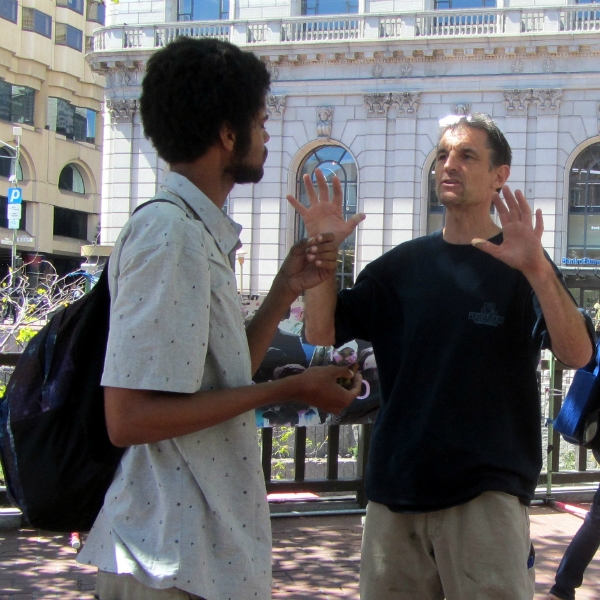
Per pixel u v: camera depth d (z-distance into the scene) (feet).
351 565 16.12
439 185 9.28
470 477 8.63
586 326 8.38
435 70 92.68
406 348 9.15
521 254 7.78
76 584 14.84
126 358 5.68
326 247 7.81
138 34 100.63
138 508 6.14
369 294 9.66
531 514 19.97
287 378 6.48
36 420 6.41
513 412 8.88
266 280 96.27
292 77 96.07
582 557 13.11
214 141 6.48
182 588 5.87
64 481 6.39
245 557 6.22
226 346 6.30
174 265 5.83
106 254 99.81
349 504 20.38
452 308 8.94
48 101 157.17
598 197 90.74
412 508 8.79
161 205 6.13
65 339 6.48
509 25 91.04
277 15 99.09
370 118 94.12
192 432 5.95
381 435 9.18
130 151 100.12
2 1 145.28
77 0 159.84
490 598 8.51
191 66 6.36
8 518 18.06
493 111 91.61
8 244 141.59
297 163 97.14
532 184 90.43
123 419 5.72
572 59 89.25
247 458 6.47
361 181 94.89
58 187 160.45
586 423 12.54
